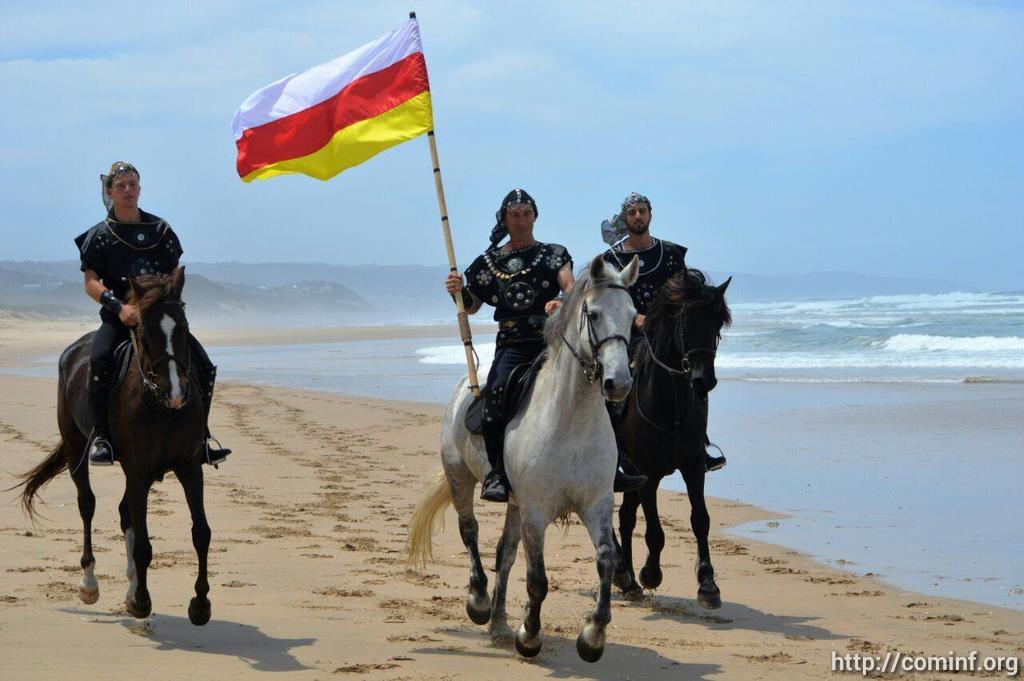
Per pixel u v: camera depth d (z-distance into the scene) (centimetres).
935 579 909
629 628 779
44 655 653
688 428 838
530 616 675
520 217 757
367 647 704
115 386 754
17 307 14775
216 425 2144
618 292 645
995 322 4862
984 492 1270
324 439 1931
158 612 784
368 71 873
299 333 8988
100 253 806
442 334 7381
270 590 867
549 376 684
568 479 666
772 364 3400
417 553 847
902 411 2077
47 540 1045
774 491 1339
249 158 898
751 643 736
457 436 798
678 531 1154
